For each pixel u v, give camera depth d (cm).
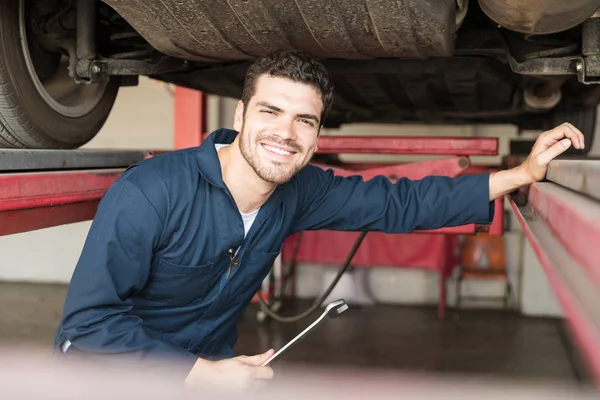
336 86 238
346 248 562
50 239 702
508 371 415
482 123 369
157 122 690
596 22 159
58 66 223
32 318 545
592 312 43
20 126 184
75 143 213
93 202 184
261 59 133
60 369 36
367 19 145
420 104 271
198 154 138
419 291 645
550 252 71
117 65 200
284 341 486
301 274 658
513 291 624
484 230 218
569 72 168
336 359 441
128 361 125
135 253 129
